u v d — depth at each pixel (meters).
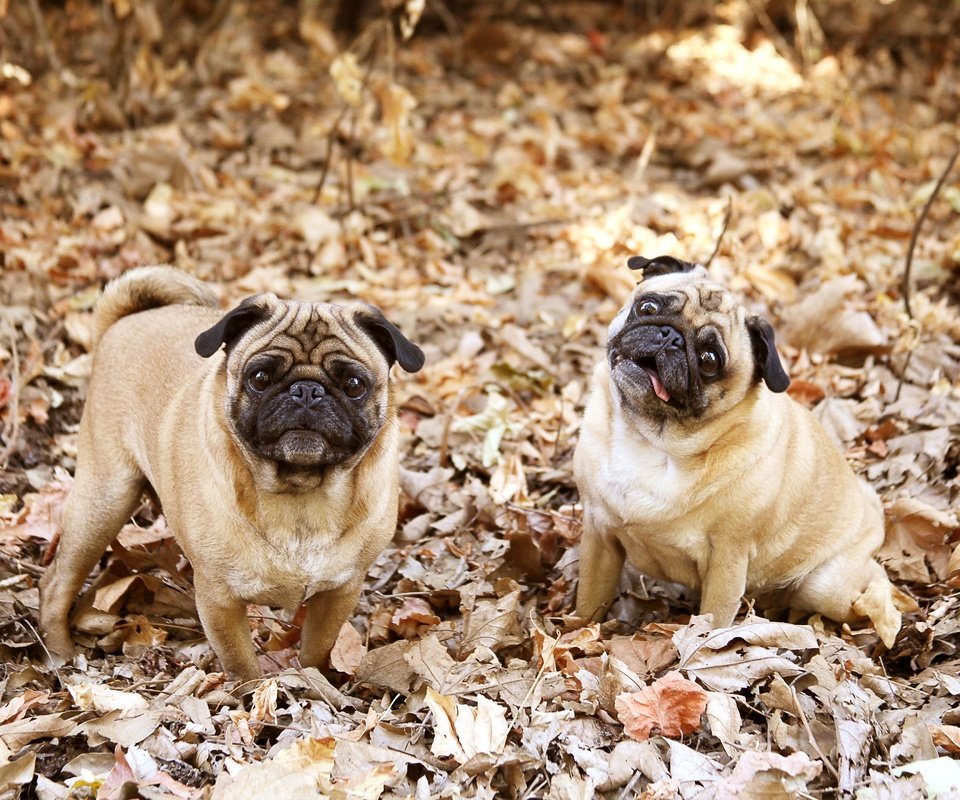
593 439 1.72
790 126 3.52
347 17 4.27
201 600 1.55
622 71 4.05
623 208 2.70
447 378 2.23
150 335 1.69
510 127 3.50
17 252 2.40
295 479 1.49
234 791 1.35
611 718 1.50
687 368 1.61
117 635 1.71
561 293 2.50
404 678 1.58
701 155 3.21
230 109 3.42
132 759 1.39
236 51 3.95
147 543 1.84
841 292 2.31
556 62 4.21
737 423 1.65
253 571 1.52
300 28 4.19
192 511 1.52
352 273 2.54
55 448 2.05
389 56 2.84
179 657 1.68
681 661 1.57
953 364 2.25
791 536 1.75
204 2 4.15
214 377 1.53
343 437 1.47
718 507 1.67
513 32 4.40
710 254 2.56
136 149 2.86
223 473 1.50
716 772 1.42
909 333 2.13
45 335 2.26
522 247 2.70
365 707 1.57
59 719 1.44
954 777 1.40
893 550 1.87
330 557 1.54
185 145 2.98
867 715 1.50
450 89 3.85
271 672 1.64
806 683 1.55
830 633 1.78
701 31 4.64
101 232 2.56
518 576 1.83
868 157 3.31
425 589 1.79
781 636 1.60
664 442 1.64
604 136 3.35
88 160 2.90
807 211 2.87
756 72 4.19
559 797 1.38
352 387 1.50
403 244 2.70
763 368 1.67
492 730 1.44
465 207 2.77
